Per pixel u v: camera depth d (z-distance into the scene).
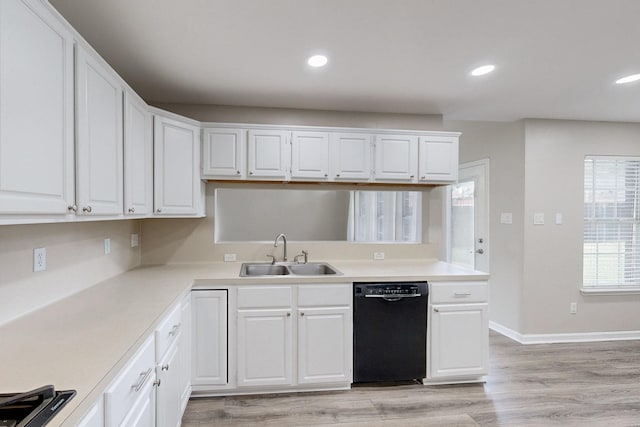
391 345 2.60
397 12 1.73
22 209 1.05
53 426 0.78
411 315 2.62
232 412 2.30
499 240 3.98
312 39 1.99
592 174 3.80
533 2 1.65
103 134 1.61
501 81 2.63
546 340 3.68
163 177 2.45
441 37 1.98
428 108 3.25
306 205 3.53
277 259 3.22
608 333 3.79
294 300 2.51
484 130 4.21
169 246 3.09
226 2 1.64
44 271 1.69
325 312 2.53
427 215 3.42
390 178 3.04
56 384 0.95
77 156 1.37
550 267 3.70
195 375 2.42
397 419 2.25
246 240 3.43
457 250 4.77
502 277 3.95
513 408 2.39
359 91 2.80
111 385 1.08
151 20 1.79
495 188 4.05
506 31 1.91
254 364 2.47
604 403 2.47
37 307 1.64
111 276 2.45
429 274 2.67
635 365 3.11
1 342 1.25
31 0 1.08
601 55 2.21
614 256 3.83
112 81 1.71
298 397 2.49
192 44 2.05
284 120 3.20
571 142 3.73
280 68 2.38
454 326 2.66
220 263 3.10
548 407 2.41
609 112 3.45
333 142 2.97
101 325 1.44
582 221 3.75
